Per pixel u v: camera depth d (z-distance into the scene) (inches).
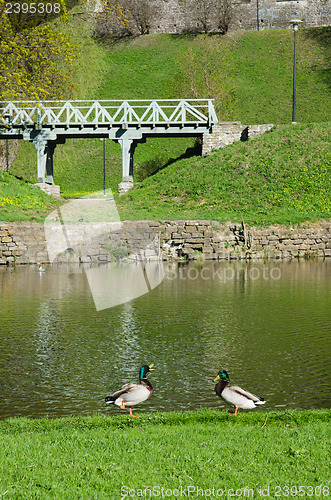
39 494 186.5
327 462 214.5
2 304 642.2
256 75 2417.6
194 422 284.2
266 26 2736.2
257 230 1091.3
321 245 1112.8
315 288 740.7
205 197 1275.8
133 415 298.2
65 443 240.1
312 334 497.4
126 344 468.8
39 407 331.9
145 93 2353.6
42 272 903.1
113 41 2704.2
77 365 411.2
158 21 2765.7
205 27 2706.7
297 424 278.7
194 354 439.2
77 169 2060.8
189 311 600.7
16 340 482.3
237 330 513.7
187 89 1845.5
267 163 1331.2
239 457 219.6
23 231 1053.8
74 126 1450.5
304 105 2199.8
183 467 209.8
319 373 390.6
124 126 1440.7
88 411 325.7
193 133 1483.8
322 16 2694.4
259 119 2155.5
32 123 1433.3
